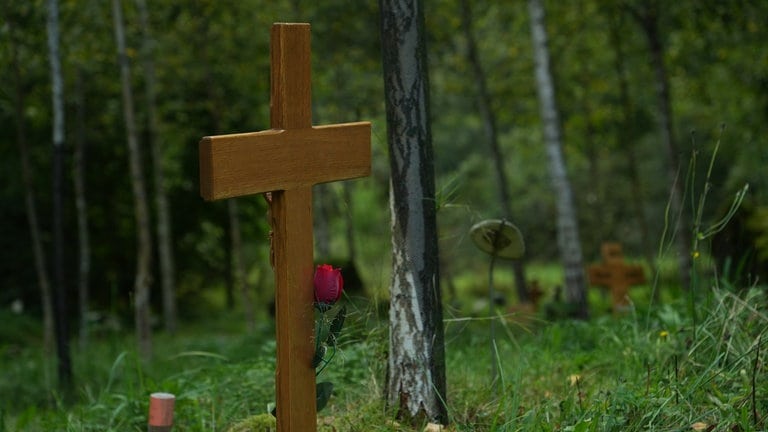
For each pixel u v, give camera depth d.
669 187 24.78
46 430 5.86
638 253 26.36
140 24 15.95
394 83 4.58
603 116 21.02
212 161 3.57
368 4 16.38
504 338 7.89
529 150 24.11
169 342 16.69
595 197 23.39
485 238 5.11
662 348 5.58
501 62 19.61
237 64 17.77
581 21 18.53
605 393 4.84
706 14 15.79
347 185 17.33
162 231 18.31
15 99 16.89
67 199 22.64
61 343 10.55
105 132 21.02
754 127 19.95
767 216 10.30
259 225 24.97
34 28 14.67
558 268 29.34
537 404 4.96
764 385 4.57
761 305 5.41
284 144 3.82
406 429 4.61
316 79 17.59
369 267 5.60
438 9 17.34
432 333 4.68
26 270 22.59
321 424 4.89
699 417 4.22
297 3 16.34
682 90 20.56
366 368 5.46
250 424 5.05
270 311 16.39
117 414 5.75
